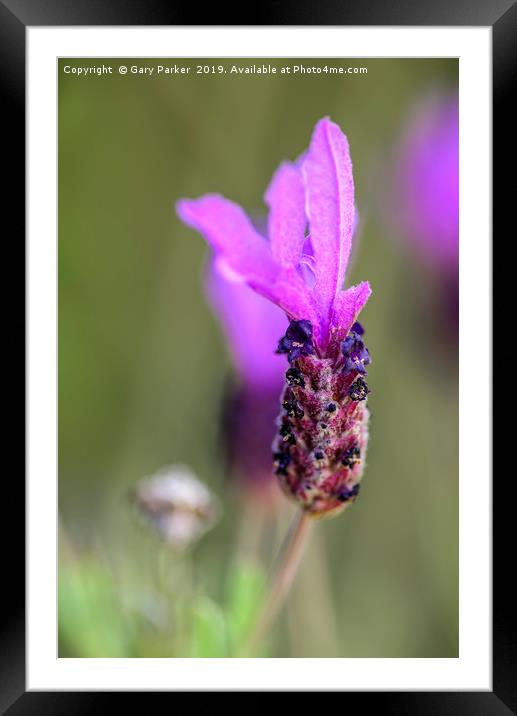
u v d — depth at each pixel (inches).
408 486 13.1
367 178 13.2
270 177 14.4
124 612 10.5
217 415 11.0
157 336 14.0
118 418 13.7
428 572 12.9
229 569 11.7
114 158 13.9
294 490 8.6
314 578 11.5
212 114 14.3
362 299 8.1
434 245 11.4
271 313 10.7
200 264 14.2
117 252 14.0
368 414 8.5
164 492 10.6
